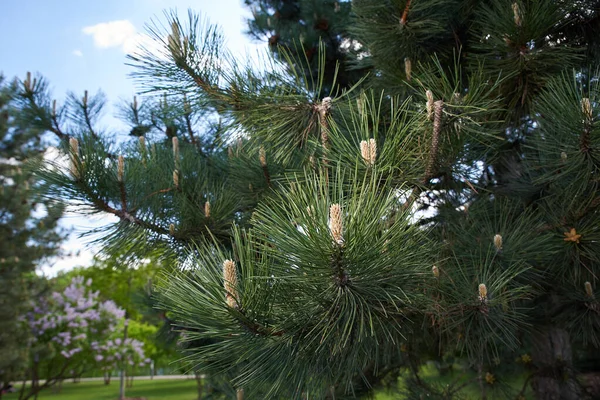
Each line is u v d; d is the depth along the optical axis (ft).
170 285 3.92
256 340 3.82
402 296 3.73
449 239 6.73
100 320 34.17
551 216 6.64
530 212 7.32
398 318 4.75
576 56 6.50
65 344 32.01
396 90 7.52
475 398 10.92
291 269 3.43
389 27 7.28
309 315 3.65
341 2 12.73
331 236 3.16
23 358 31.17
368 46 7.77
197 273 3.92
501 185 8.52
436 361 11.02
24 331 32.42
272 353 4.00
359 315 3.61
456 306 5.25
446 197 7.13
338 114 5.80
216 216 6.76
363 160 4.54
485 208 7.42
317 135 5.89
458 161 5.56
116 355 34.94
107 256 6.63
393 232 3.49
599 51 7.52
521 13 6.06
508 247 5.98
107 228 6.49
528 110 7.50
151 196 6.70
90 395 49.90
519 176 8.39
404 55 7.63
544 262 6.55
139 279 41.19
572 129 5.06
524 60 6.40
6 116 34.83
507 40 6.41
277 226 3.46
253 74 6.08
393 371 10.43
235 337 3.85
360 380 9.27
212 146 10.36
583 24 7.32
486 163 7.00
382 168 4.56
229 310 3.52
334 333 3.74
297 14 15.55
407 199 4.89
